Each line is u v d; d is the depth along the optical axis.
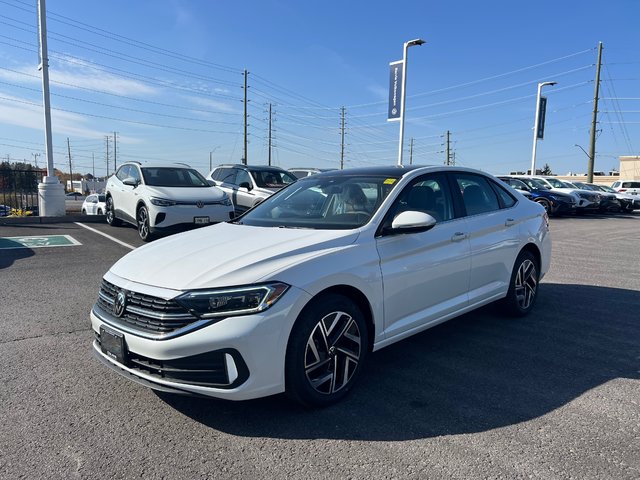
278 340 2.95
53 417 3.15
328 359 3.24
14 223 13.05
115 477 2.53
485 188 5.09
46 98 14.32
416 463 2.66
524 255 5.32
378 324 3.60
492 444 2.85
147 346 2.90
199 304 2.86
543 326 5.11
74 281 6.82
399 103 23.22
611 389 3.60
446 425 3.07
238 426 3.06
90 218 14.16
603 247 11.30
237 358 2.84
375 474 2.56
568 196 21.44
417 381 3.74
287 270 3.05
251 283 2.93
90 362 4.05
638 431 2.99
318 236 3.52
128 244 9.95
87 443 2.85
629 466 2.62
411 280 3.83
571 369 3.97
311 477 2.54
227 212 10.39
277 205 4.57
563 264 8.90
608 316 5.49
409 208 4.02
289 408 3.30
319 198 4.34
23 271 7.42
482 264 4.64
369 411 3.26
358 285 3.39
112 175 12.99
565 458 2.70
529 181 23.84
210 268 3.08
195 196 10.15
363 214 3.85
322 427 3.05
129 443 2.86
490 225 4.77
